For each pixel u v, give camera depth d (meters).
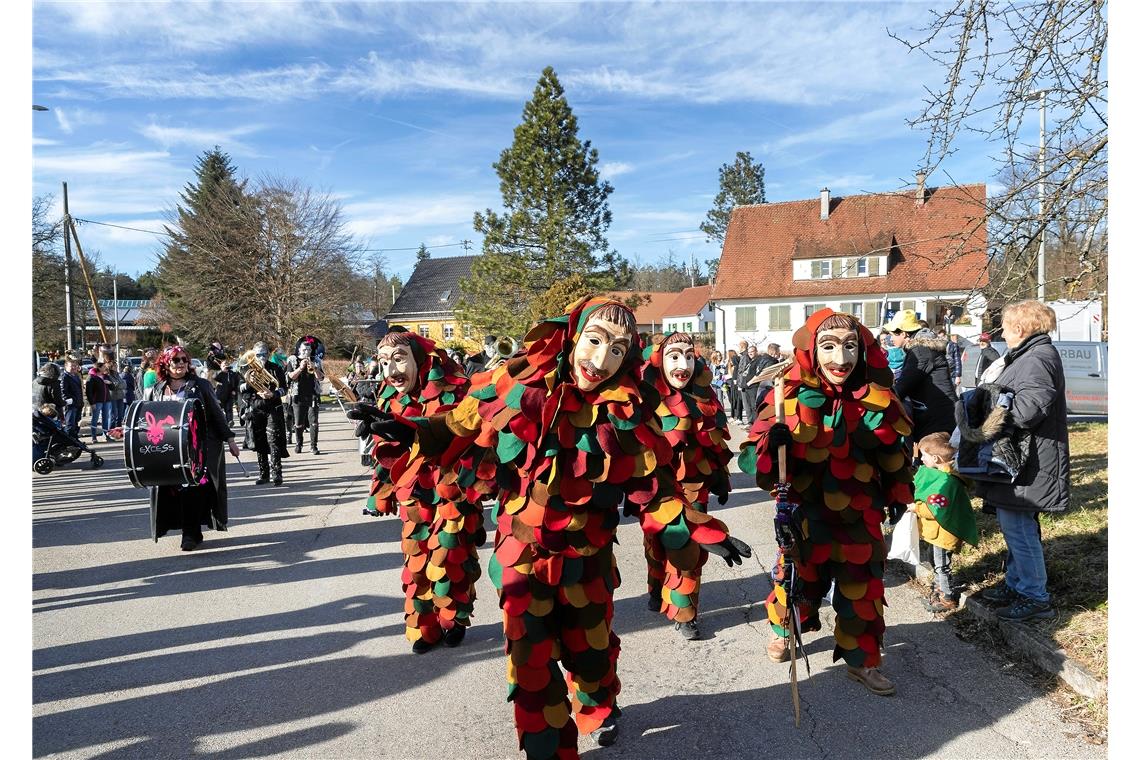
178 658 4.14
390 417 3.08
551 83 26.41
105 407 15.96
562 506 2.81
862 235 32.59
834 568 3.59
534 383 2.82
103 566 6.02
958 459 4.16
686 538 2.80
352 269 34.28
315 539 6.84
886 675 3.71
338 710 3.51
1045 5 4.68
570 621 2.93
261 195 33.38
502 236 26.55
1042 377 3.76
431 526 4.17
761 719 3.33
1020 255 5.07
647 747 3.13
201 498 6.45
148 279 67.62
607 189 27.05
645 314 58.56
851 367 3.41
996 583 4.56
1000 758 2.92
